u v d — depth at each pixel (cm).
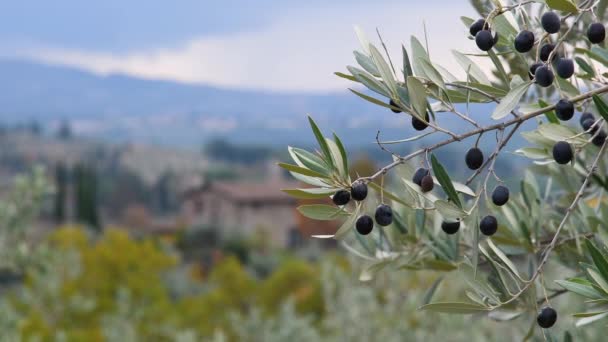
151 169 15950
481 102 180
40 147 16100
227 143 18288
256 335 1082
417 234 223
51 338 1170
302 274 2139
